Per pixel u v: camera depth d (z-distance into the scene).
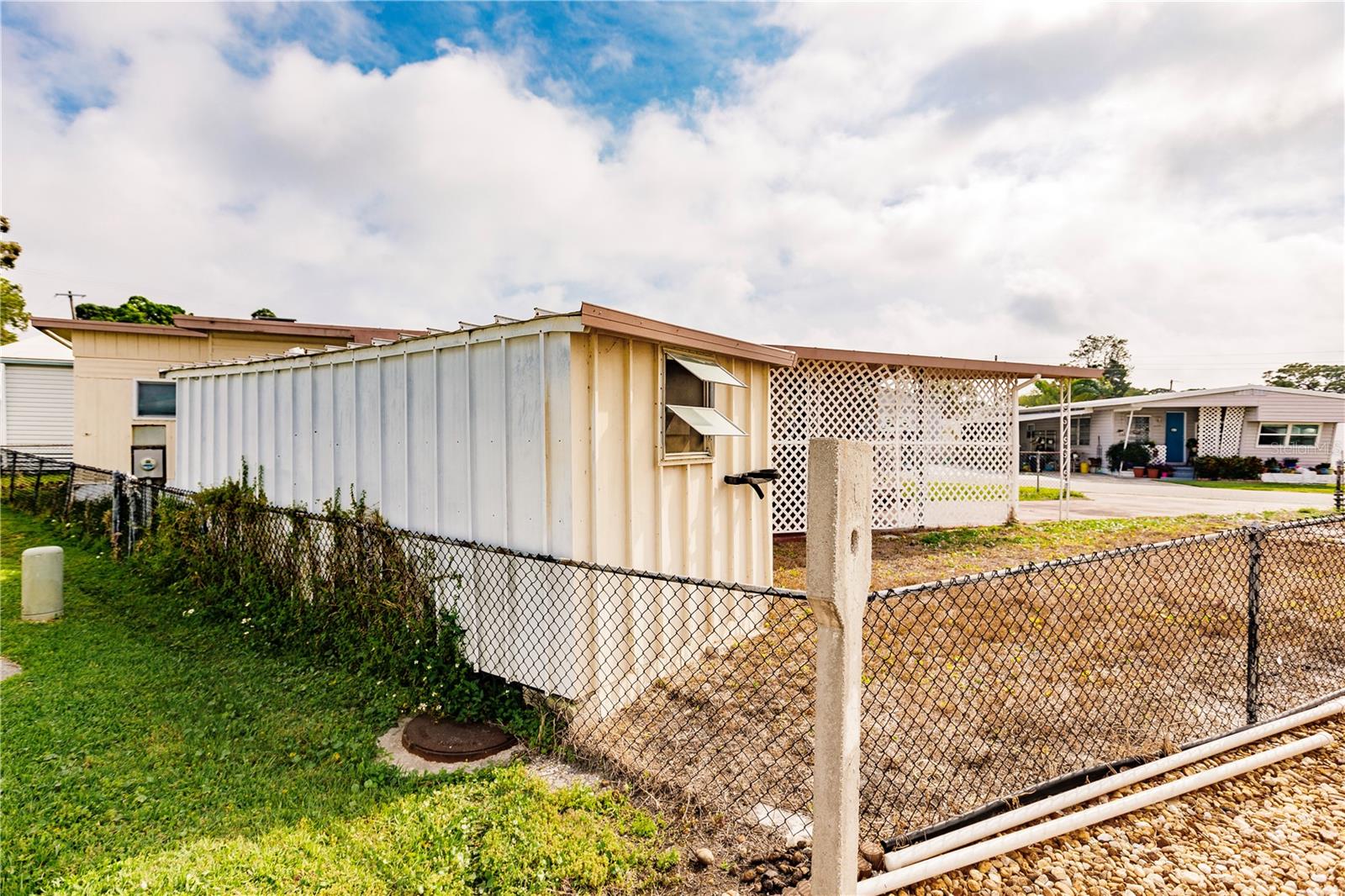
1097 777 2.83
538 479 3.59
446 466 4.18
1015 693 3.93
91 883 2.15
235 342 11.09
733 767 3.04
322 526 5.00
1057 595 6.37
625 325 3.57
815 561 1.73
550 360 3.55
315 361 5.24
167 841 2.40
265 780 2.88
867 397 10.73
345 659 4.32
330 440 5.15
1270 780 2.89
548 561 3.33
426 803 2.69
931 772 2.97
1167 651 4.65
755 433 5.60
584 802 2.70
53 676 3.98
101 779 2.82
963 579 2.46
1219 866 2.31
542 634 3.58
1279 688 3.95
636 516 3.99
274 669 4.20
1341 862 2.31
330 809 2.66
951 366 10.73
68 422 15.88
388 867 2.26
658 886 2.20
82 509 9.36
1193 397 23.98
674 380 4.48
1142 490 18.94
